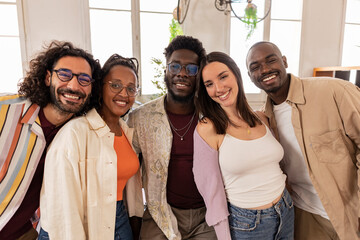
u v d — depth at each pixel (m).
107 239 1.06
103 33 3.52
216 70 1.13
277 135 1.38
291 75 1.31
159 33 3.75
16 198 1.00
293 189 1.45
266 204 1.10
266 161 1.12
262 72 1.29
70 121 1.07
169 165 1.38
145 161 1.41
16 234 1.10
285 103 1.34
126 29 3.59
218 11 3.68
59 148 0.96
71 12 3.27
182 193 1.38
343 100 1.16
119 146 1.21
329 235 1.32
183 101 1.40
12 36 3.25
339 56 4.20
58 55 1.04
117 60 1.25
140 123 1.41
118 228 1.16
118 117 1.28
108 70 1.21
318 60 4.14
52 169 0.95
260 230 1.09
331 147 1.18
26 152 1.00
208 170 1.12
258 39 3.94
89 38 3.37
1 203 0.98
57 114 1.06
